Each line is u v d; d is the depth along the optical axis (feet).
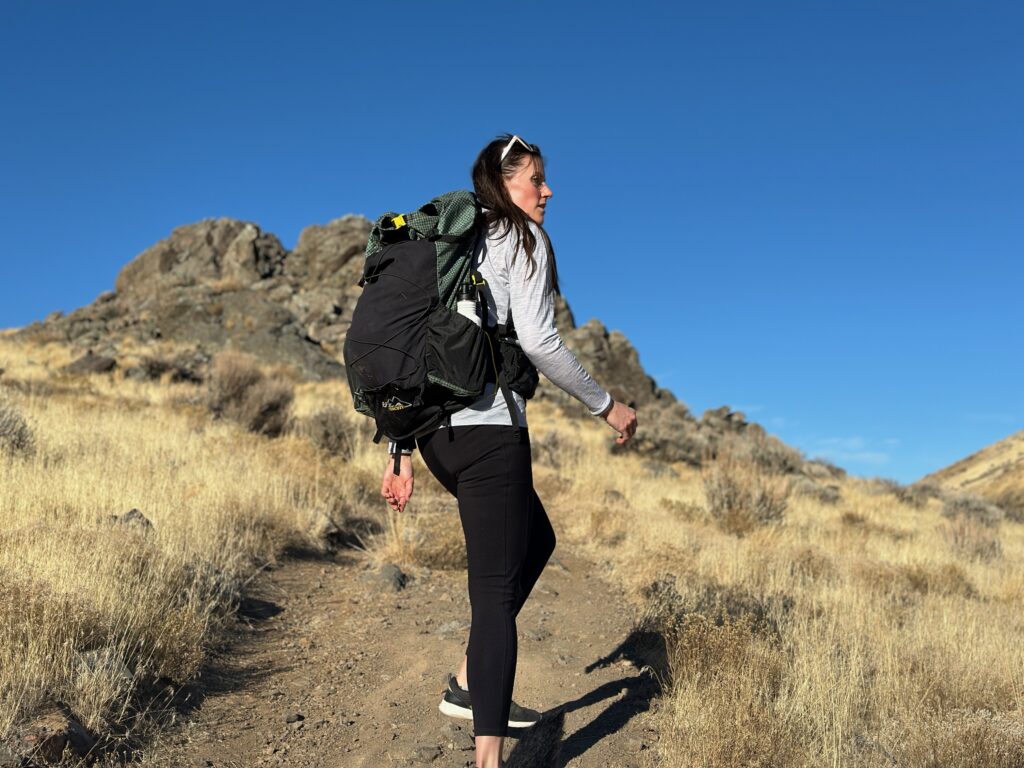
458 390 7.48
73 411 42.96
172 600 15.16
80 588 13.55
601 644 15.76
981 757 10.62
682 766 9.83
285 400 52.13
